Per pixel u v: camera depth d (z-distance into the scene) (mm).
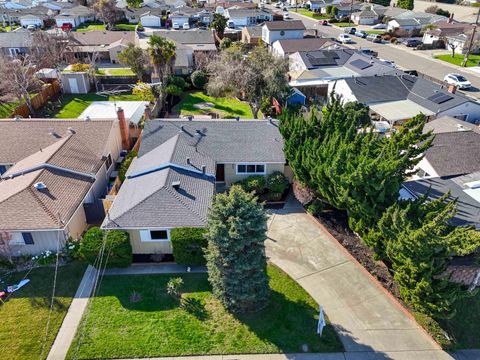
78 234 24250
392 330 18328
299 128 28938
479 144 29297
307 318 18859
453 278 19906
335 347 17469
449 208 17234
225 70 43969
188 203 22516
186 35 71125
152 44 50500
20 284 20609
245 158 28766
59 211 22375
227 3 112688
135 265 22172
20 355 16844
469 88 54125
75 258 22281
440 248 16250
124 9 105062
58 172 25594
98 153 29188
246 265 17406
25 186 23266
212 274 18734
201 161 27469
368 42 83625
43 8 103812
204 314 18938
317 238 24438
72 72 52938
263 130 31453
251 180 28797
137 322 18438
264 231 17531
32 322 18422
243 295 18125
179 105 49156
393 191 19953
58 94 52000
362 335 18062
